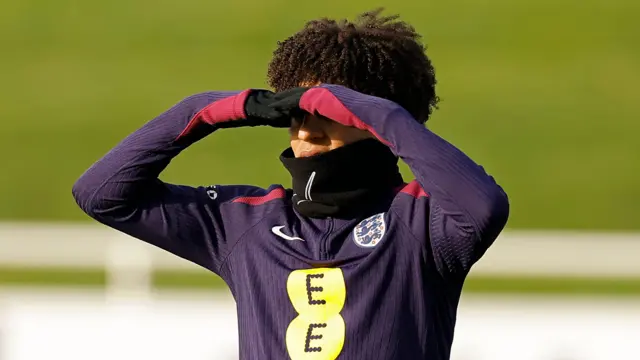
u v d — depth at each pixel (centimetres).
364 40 1010
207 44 8588
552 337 2084
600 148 6838
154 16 9125
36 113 7562
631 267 2194
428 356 941
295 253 970
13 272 4625
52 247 2352
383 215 976
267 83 1051
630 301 2181
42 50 8631
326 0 9281
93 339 2188
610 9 9000
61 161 6825
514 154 6762
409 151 928
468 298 2523
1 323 2195
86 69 8288
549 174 6494
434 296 955
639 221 5897
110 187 1027
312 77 1007
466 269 955
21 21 9106
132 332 2191
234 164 6469
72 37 8844
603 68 8050
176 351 2169
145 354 2181
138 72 8206
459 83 7806
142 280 2292
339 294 941
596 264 2205
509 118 7275
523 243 2220
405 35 1027
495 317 2100
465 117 7281
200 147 6731
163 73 8175
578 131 7094
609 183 6353
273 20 8944
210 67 8219
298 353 932
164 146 1028
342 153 973
